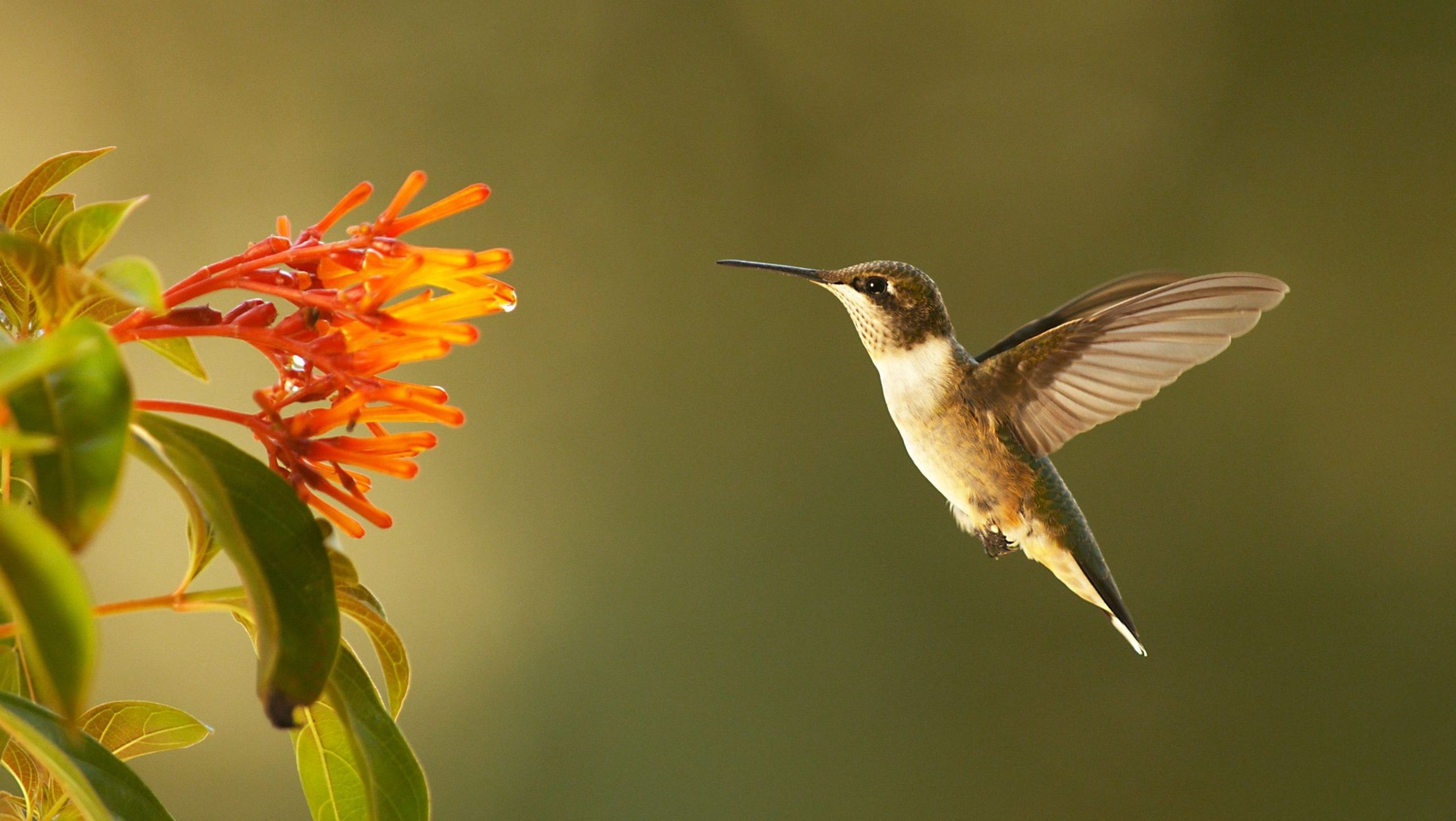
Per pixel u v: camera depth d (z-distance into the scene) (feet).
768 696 34.96
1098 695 35.40
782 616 36.04
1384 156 41.19
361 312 7.06
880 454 38.01
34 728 6.46
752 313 40.14
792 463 38.11
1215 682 35.94
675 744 34.22
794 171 42.11
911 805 34.14
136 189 37.78
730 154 41.83
